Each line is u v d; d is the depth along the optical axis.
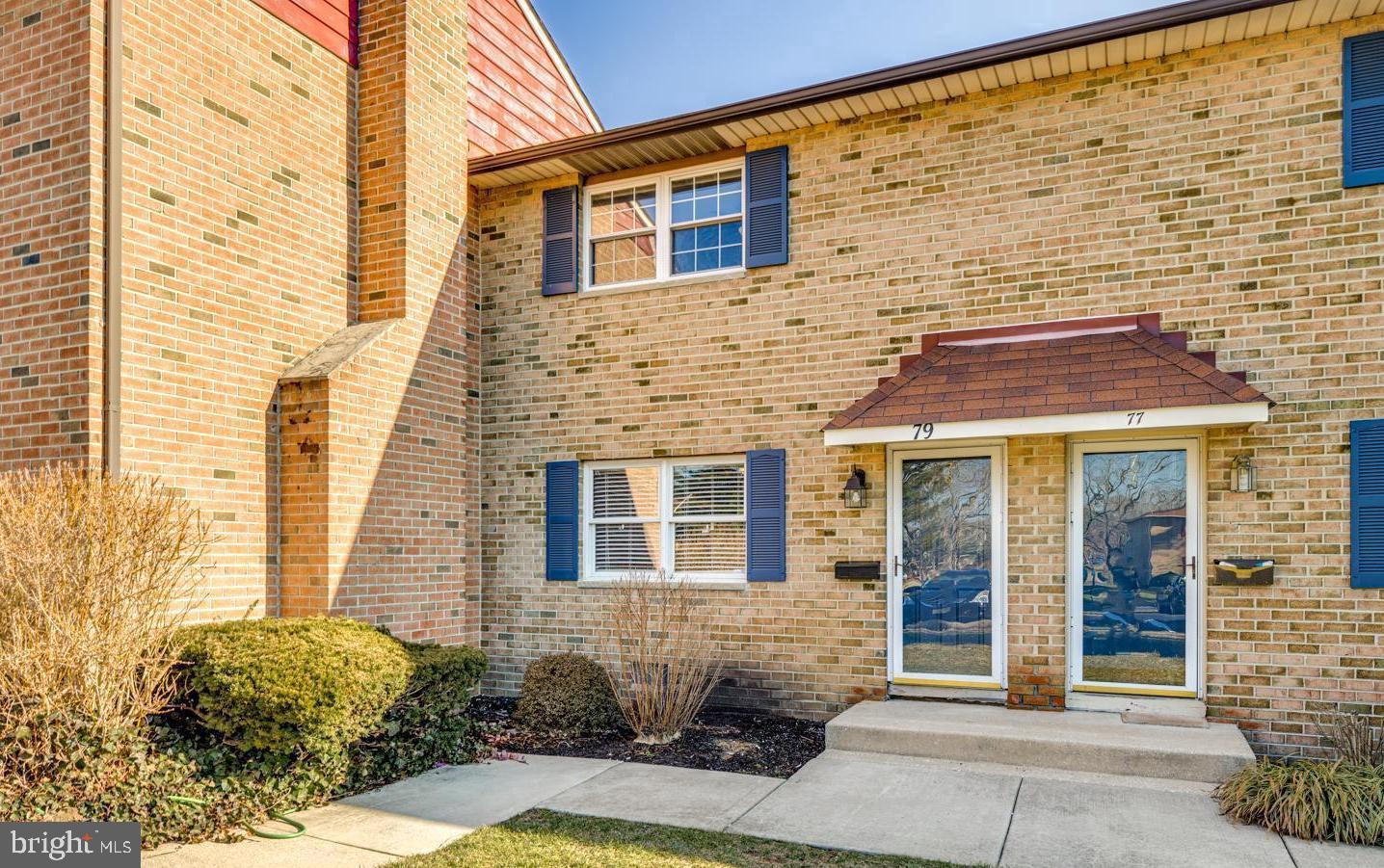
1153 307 7.98
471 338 10.70
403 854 5.30
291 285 8.73
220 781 5.91
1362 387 7.28
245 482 8.09
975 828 5.76
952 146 8.77
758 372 9.45
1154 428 7.34
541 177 10.61
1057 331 8.29
